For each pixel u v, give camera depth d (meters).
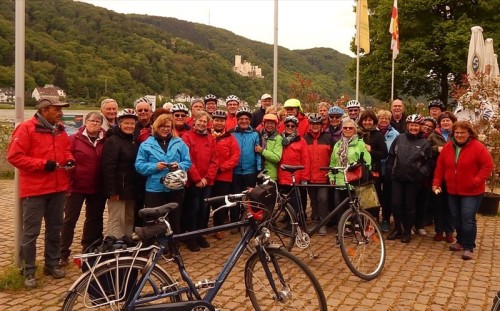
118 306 3.31
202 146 6.06
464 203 5.80
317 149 6.76
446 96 26.66
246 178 6.78
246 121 6.80
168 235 3.47
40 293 4.53
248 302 4.34
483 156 5.66
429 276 5.14
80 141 5.32
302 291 3.66
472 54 12.45
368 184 5.73
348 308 4.27
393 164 6.53
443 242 6.55
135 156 5.40
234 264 3.72
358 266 5.11
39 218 4.69
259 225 3.76
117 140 5.31
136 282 3.35
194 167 5.88
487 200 8.24
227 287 4.70
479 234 7.02
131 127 5.35
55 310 4.14
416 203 6.82
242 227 3.79
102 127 5.56
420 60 25.14
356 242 5.11
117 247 3.35
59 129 4.80
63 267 5.29
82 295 3.26
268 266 3.72
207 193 6.13
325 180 6.70
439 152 6.50
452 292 4.68
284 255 3.68
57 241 4.95
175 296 3.44
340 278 5.05
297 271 3.67
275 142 6.68
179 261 3.53
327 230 6.95
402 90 27.44
